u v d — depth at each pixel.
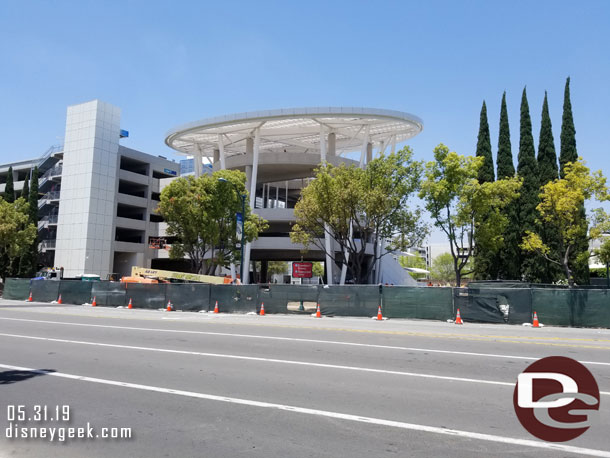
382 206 28.64
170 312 23.61
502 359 9.93
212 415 5.89
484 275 39.09
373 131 48.72
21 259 48.47
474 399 6.73
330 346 11.62
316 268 99.94
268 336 13.48
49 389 7.12
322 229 33.00
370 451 4.72
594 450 4.85
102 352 10.48
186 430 5.32
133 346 11.39
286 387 7.34
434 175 30.06
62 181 54.56
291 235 32.62
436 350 11.11
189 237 35.34
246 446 4.84
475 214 30.14
